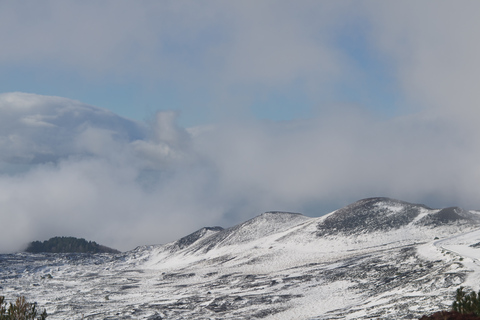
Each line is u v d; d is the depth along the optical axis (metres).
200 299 102.19
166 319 82.31
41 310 94.00
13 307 27.70
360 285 92.56
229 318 80.31
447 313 27.92
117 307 97.69
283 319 76.69
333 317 69.69
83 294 122.12
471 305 28.59
